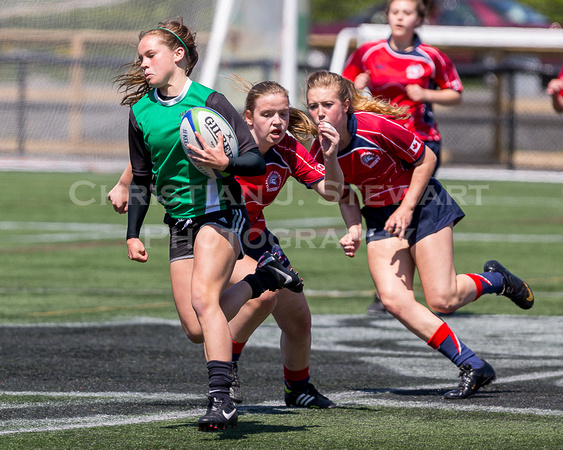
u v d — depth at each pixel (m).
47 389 16.88
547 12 113.62
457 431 13.82
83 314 25.05
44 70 91.25
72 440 13.13
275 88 15.62
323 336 22.61
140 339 21.91
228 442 13.08
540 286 30.23
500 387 17.45
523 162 82.88
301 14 76.44
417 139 17.36
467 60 91.62
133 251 15.00
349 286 30.64
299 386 16.02
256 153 14.25
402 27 26.27
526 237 43.12
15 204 54.31
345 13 120.56
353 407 15.85
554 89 28.11
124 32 83.88
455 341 17.00
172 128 14.14
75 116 89.88
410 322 17.25
